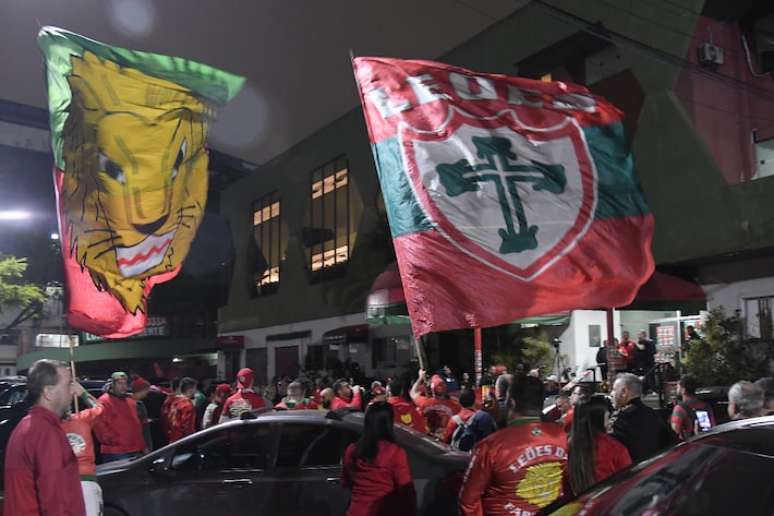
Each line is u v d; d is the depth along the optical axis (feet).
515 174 20.24
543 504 13.30
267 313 119.14
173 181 23.61
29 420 13.26
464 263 19.21
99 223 22.04
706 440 10.96
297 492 21.77
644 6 58.90
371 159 96.02
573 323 64.39
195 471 22.56
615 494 10.57
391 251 89.76
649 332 63.36
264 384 118.32
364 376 87.76
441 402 33.45
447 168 19.97
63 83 21.74
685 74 55.72
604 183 20.75
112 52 22.62
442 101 20.61
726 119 55.21
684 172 54.80
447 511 20.39
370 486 16.35
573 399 19.60
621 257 20.26
